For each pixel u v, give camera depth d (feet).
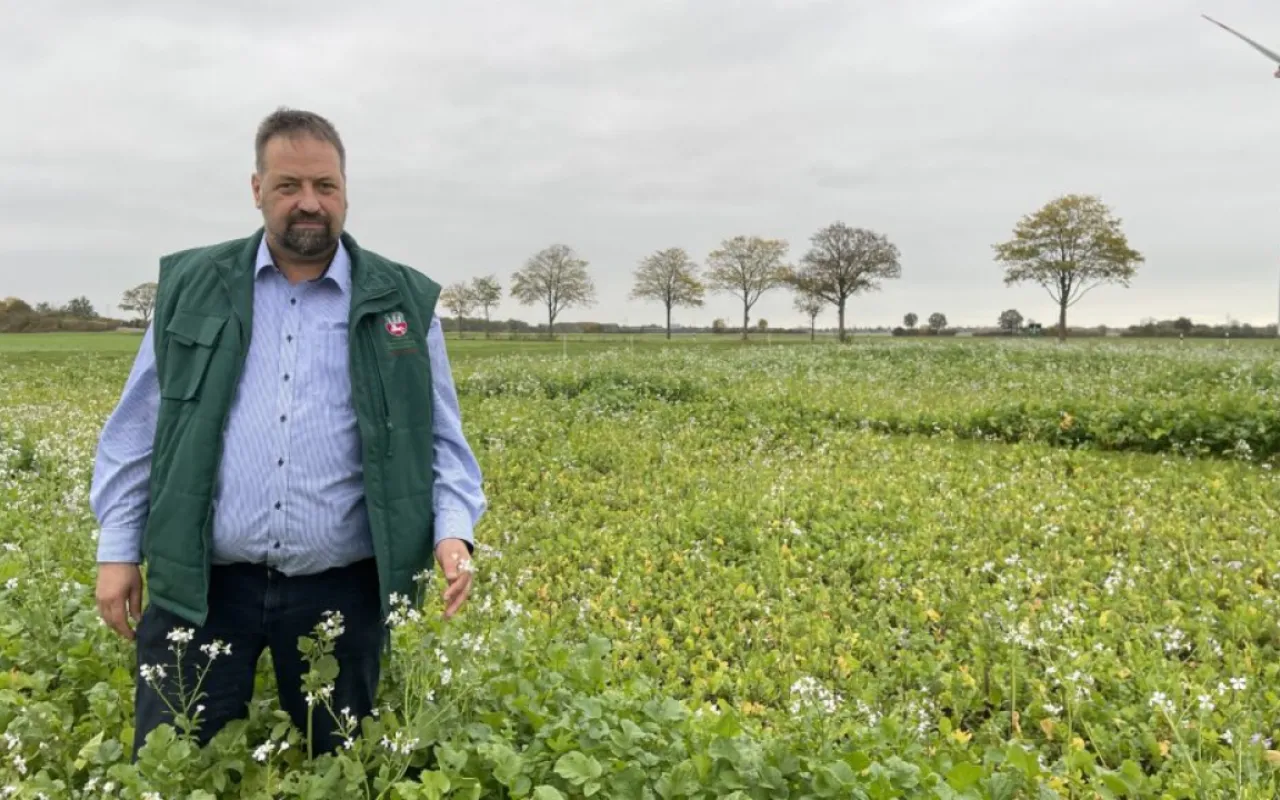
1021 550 25.91
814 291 219.41
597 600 22.48
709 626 20.80
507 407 52.54
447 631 13.09
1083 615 20.67
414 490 10.46
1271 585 22.52
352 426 10.29
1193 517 28.94
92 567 19.89
